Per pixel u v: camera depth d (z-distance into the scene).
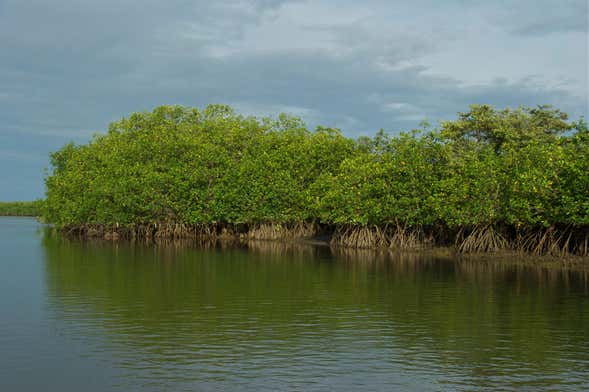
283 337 16.16
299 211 52.78
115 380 12.71
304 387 12.28
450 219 38.53
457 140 51.97
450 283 26.17
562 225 35.50
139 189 57.56
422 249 42.78
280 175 52.72
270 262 35.16
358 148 57.41
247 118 64.81
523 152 35.88
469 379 12.77
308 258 37.81
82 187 63.91
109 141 67.75
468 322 18.03
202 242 54.59
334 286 25.17
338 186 46.72
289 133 60.03
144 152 60.22
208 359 14.11
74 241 56.38
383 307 20.42
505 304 21.00
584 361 14.02
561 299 22.02
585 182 31.45
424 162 41.88
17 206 143.88
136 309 19.92
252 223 58.12
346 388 12.23
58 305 20.58
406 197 41.91
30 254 40.72
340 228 50.41
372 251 43.16
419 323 17.88
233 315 19.00
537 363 13.88
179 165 58.22
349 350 14.88
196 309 19.95
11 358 14.20
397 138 44.00
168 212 59.03
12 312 19.34
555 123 51.28
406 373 13.14
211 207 56.81
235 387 12.28
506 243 38.16
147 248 46.81
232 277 27.98
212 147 57.91
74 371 13.28
